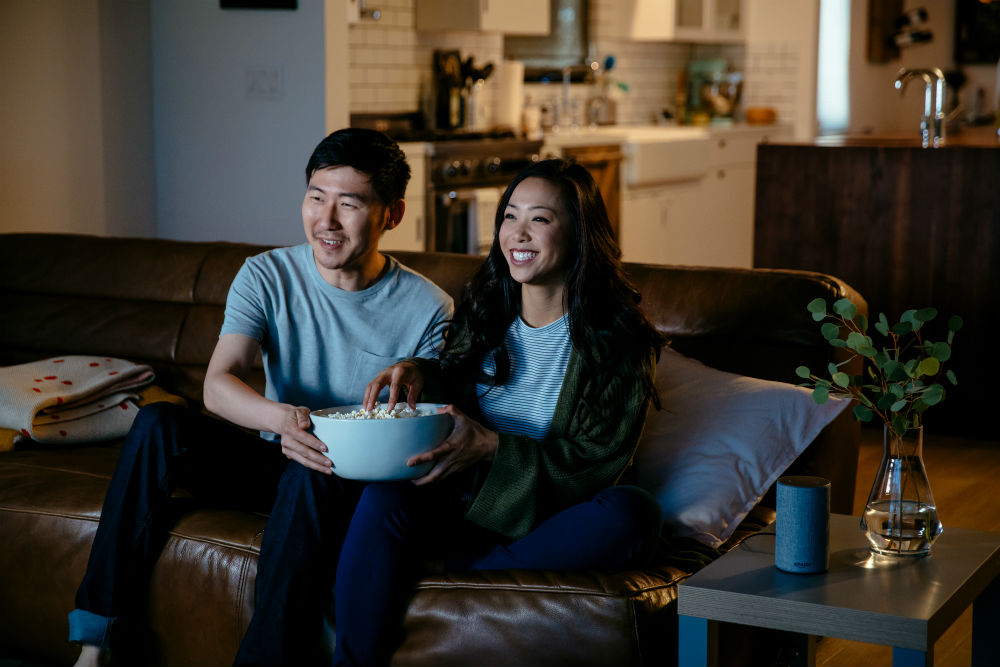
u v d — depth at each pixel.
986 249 4.16
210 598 2.02
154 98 4.80
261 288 2.23
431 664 1.84
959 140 4.64
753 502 2.11
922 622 1.48
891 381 1.68
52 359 2.75
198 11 4.65
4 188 4.22
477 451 1.92
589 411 1.94
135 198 4.77
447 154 4.94
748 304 2.45
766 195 4.62
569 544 1.85
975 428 4.23
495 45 6.24
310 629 1.89
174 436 2.04
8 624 2.26
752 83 7.72
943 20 9.09
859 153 4.39
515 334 2.07
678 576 1.87
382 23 5.47
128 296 2.96
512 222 1.97
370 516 1.86
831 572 1.66
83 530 2.17
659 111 7.66
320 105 4.47
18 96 4.23
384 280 2.27
